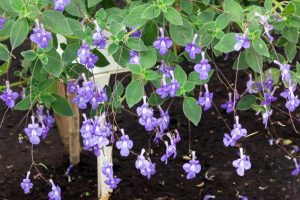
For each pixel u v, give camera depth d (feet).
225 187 3.58
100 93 2.55
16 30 2.28
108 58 2.77
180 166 3.71
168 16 2.31
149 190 3.53
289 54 2.73
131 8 2.47
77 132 3.50
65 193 3.49
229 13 2.39
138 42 2.36
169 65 2.59
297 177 3.67
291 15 2.49
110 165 2.75
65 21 2.29
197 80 2.50
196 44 2.45
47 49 2.38
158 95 2.60
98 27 2.33
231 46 2.30
